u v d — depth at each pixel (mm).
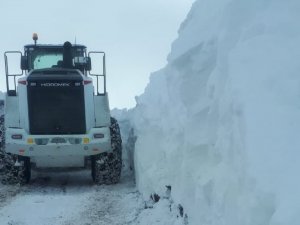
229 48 3492
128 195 6316
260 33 3375
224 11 3758
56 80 7129
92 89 7309
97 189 6934
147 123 6414
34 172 8594
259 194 2311
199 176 3658
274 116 2635
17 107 7191
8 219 5270
